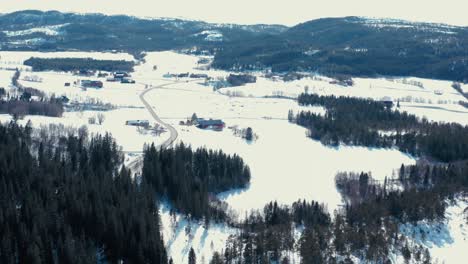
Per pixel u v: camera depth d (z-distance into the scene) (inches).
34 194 6648.6
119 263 6067.9
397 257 6309.1
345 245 6373.0
